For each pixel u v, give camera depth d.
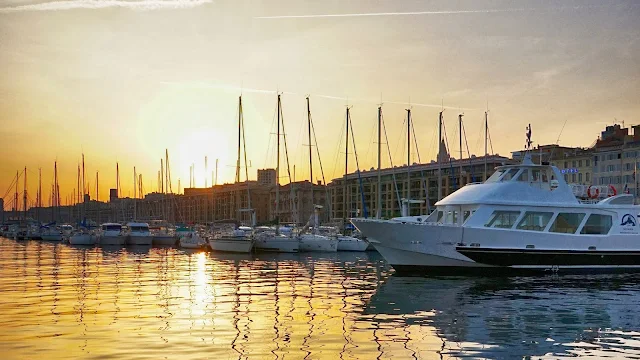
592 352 19.25
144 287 36.44
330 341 20.39
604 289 34.94
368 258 66.38
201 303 29.17
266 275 44.66
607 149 134.75
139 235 102.94
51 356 18.27
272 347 19.48
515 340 20.80
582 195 45.31
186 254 75.75
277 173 83.88
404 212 53.84
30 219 169.50
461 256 40.94
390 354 18.70
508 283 37.59
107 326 22.97
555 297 31.59
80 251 85.62
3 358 18.00
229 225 107.06
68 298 31.12
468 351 19.20
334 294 32.72
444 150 107.12
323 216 179.25
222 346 19.61
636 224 43.09
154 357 18.16
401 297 31.38
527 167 43.28
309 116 86.44
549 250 41.03
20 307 27.84
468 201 42.09
